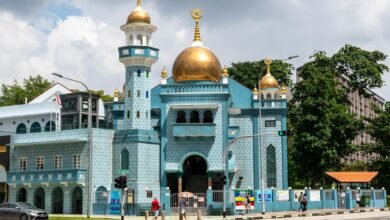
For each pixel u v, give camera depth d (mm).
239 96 73688
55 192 66500
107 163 65250
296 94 83625
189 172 70625
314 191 65000
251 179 70312
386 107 85438
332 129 79812
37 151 69125
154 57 67500
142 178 64062
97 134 64750
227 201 58500
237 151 71062
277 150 70625
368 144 84875
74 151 65562
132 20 67688
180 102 67750
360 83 92688
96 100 82875
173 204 62406
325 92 79438
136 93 66562
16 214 45938
